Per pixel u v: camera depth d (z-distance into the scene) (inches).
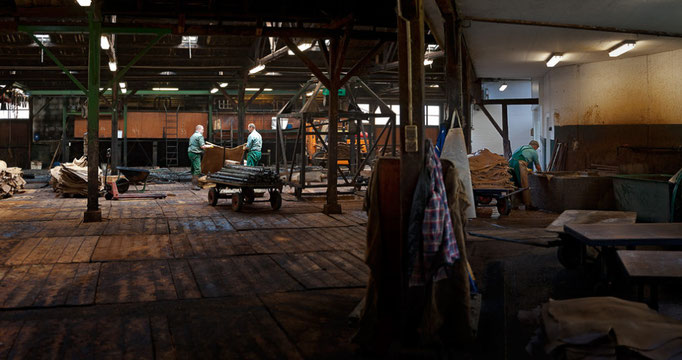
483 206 418.3
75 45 636.7
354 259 233.5
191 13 369.4
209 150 633.0
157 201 486.9
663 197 320.8
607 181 396.2
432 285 124.6
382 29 522.9
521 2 322.0
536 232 251.8
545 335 123.4
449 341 131.9
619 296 175.9
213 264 223.3
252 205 454.0
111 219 358.3
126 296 173.3
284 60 750.5
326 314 155.3
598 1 319.3
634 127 496.7
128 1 360.5
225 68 768.3
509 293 183.3
